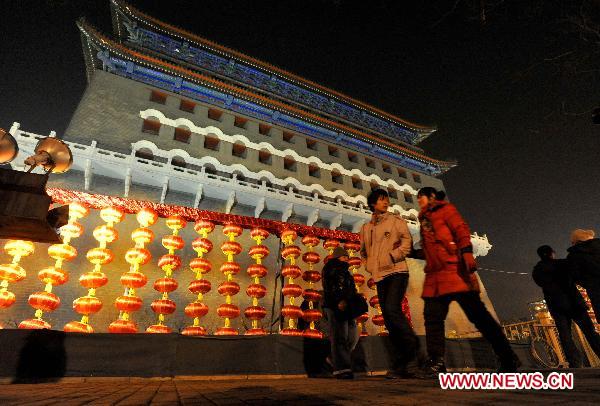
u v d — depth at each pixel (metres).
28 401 1.68
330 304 4.78
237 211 17.03
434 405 1.17
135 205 12.17
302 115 23.09
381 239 4.46
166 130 17.36
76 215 11.02
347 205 19.20
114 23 21.39
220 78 23.42
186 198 15.89
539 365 7.72
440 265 3.61
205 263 11.58
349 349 4.67
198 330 10.34
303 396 1.77
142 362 5.15
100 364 4.93
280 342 5.85
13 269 9.08
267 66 24.92
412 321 18.53
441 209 3.87
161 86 19.50
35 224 2.84
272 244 16.92
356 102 28.44
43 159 3.59
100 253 10.40
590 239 5.20
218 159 17.83
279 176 19.64
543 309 12.58
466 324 19.56
